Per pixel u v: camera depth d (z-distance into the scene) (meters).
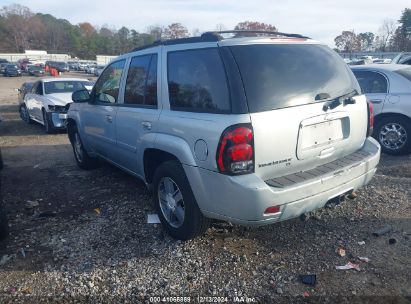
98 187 5.88
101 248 3.98
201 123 3.41
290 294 3.14
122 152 5.01
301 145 3.45
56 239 4.22
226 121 3.21
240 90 3.23
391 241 3.79
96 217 4.75
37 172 6.95
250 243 3.90
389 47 84.44
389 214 4.41
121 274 3.52
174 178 3.79
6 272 3.62
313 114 3.48
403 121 6.74
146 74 4.37
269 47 3.56
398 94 6.76
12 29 133.38
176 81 3.87
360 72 7.29
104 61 91.94
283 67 3.49
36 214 4.95
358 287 3.18
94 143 5.93
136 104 4.53
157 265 3.62
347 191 3.77
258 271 3.45
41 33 137.25
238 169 3.17
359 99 4.05
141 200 5.22
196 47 3.71
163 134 3.92
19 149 9.09
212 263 3.60
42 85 12.12
